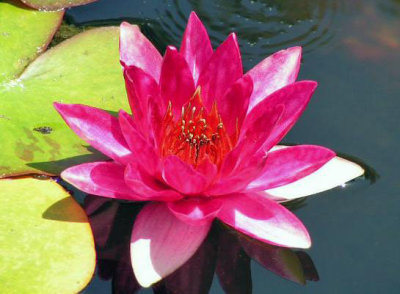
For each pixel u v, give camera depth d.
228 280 0.46
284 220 0.46
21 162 0.49
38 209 0.47
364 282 0.46
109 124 0.49
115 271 0.46
